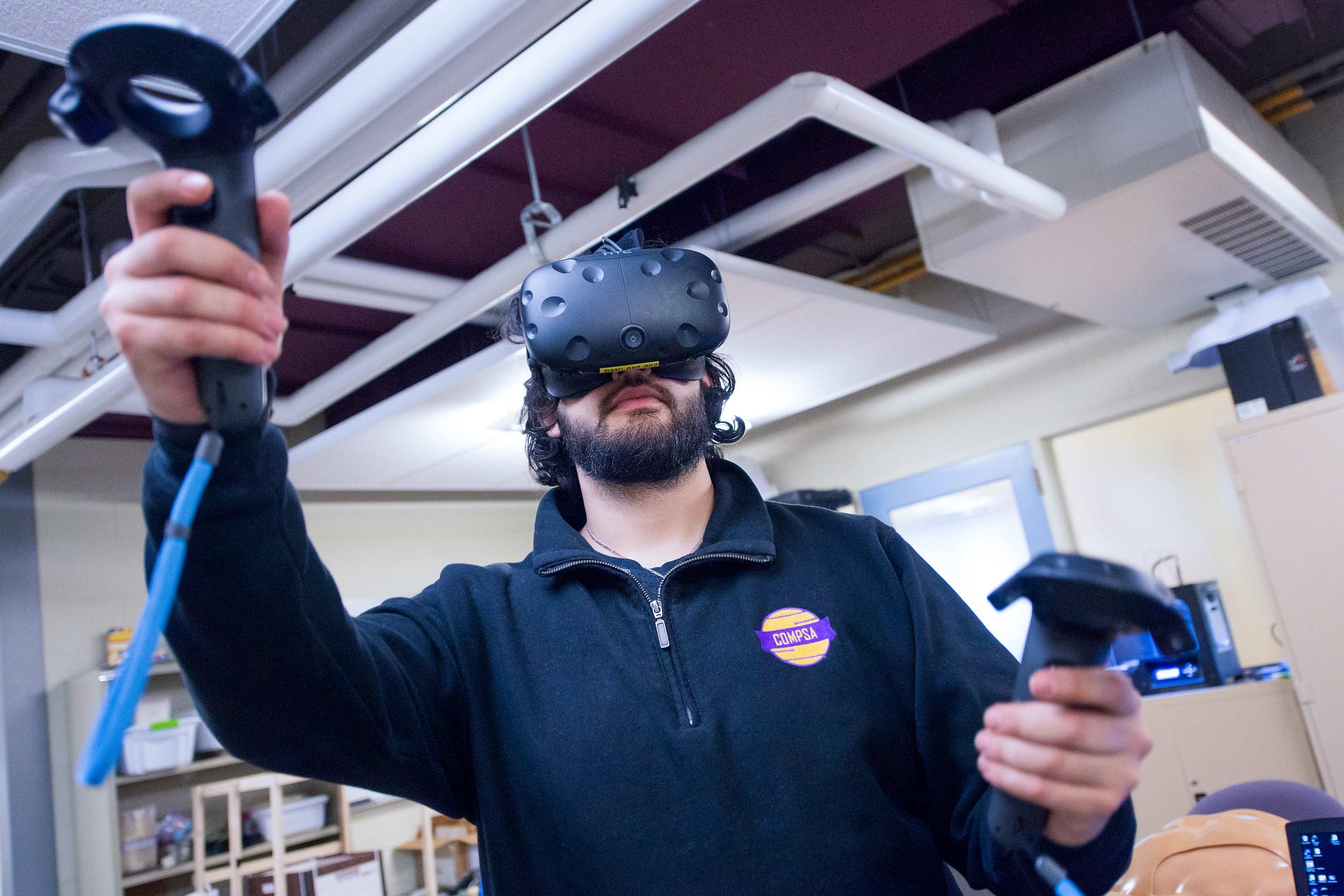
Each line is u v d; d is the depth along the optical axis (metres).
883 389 4.78
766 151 3.22
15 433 3.13
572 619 0.84
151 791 4.03
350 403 4.57
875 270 4.16
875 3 2.35
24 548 4.00
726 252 3.15
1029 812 0.57
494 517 5.52
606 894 0.73
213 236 0.42
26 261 3.07
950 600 0.87
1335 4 2.88
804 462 5.05
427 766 0.76
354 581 4.80
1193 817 1.33
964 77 2.80
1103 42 2.62
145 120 0.40
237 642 0.57
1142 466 4.42
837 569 0.88
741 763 0.77
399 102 1.75
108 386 2.63
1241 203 2.65
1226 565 4.16
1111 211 2.60
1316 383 2.94
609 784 0.76
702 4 2.28
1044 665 0.50
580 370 0.82
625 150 2.85
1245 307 3.22
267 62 2.27
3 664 3.85
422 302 3.27
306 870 3.78
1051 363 4.18
